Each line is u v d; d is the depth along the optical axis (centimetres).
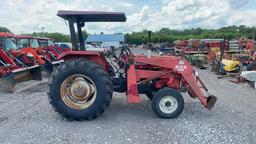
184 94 749
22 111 581
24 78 899
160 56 596
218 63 1342
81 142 416
